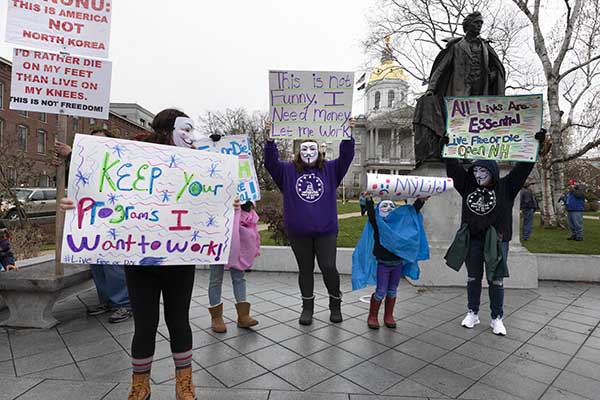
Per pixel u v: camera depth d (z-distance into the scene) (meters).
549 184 13.17
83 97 3.56
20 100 3.39
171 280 2.24
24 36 3.39
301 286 3.80
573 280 5.69
